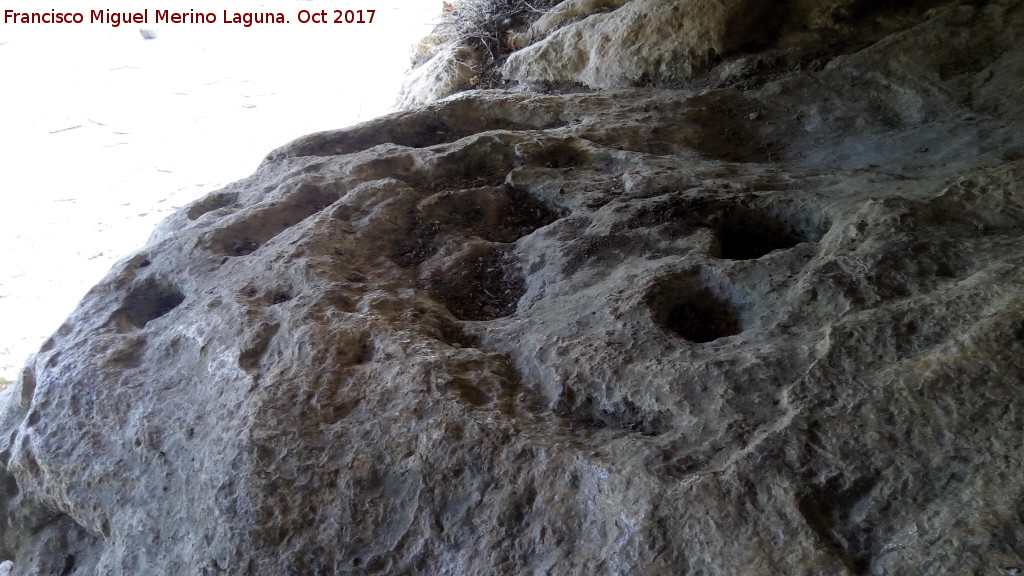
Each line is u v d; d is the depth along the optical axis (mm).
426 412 1878
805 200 2502
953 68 3512
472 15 6242
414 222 2961
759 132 3707
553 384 1949
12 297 7711
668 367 1841
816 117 3658
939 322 1712
